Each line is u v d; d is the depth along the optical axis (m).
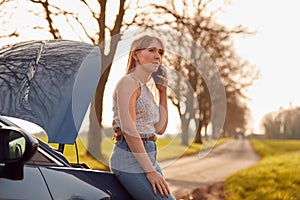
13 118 3.51
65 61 3.59
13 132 2.91
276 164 26.91
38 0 11.82
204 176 18.83
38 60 3.66
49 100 3.49
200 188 15.09
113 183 3.47
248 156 40.38
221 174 20.48
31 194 2.90
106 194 3.26
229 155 39.19
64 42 3.83
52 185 3.03
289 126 99.31
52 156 3.46
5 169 2.93
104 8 11.02
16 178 2.91
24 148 2.86
